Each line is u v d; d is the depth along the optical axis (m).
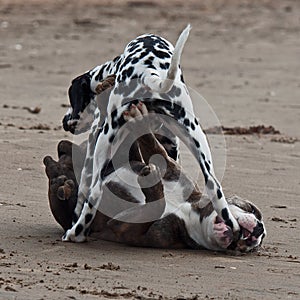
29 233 24.03
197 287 20.00
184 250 23.02
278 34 77.69
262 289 20.08
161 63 22.47
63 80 53.38
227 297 19.41
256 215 23.50
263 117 44.09
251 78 56.50
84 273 20.62
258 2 97.44
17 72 55.28
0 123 38.94
